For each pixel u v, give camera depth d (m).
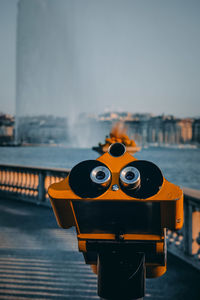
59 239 5.92
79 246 1.78
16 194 10.66
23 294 3.57
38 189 9.71
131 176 1.55
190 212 4.54
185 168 102.12
